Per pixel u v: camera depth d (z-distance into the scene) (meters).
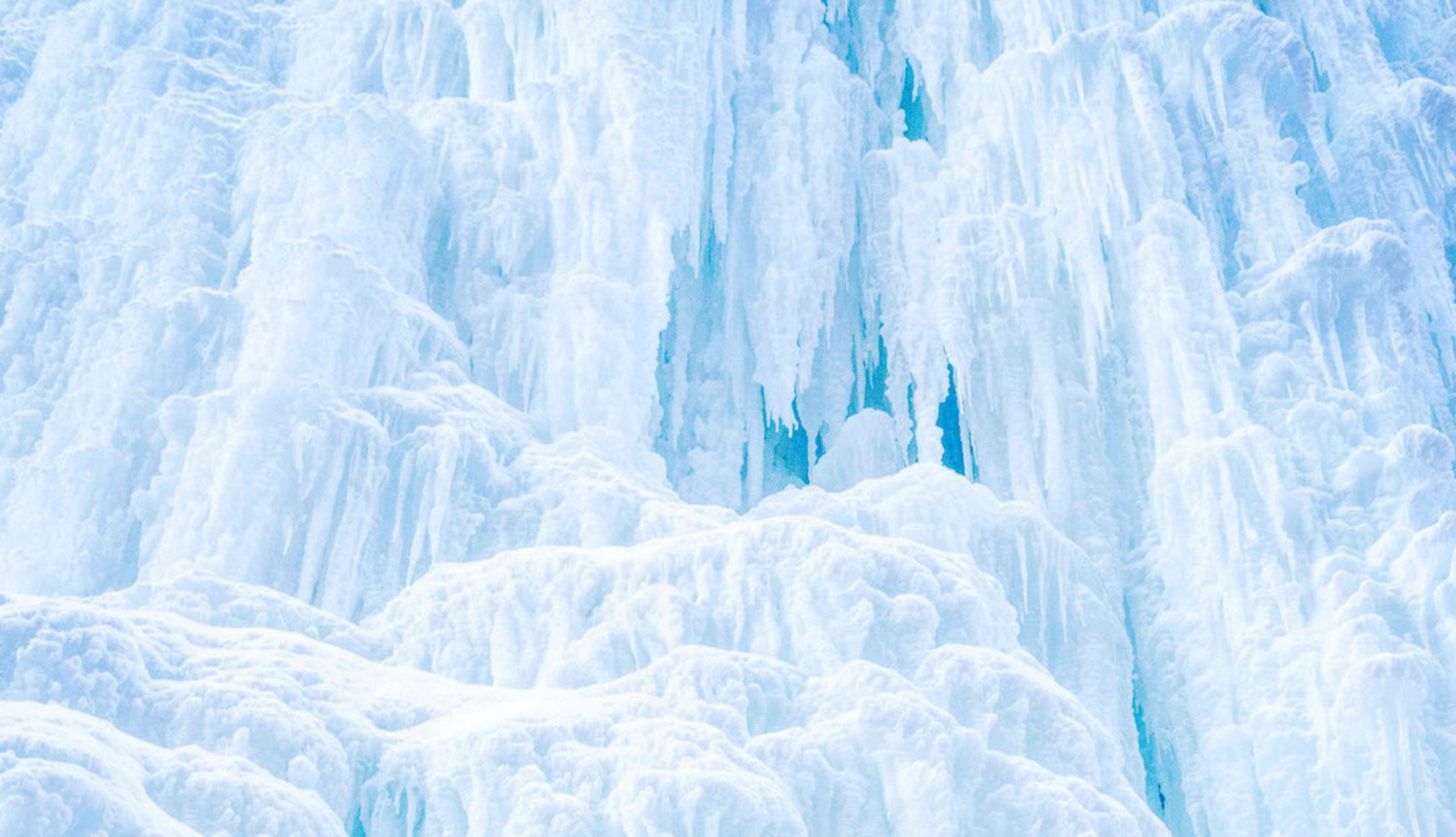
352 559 14.04
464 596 12.70
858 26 24.25
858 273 21.44
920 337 19.77
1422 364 19.05
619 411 17.14
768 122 21.42
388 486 14.68
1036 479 18.58
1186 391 18.00
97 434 14.77
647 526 14.86
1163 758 16.56
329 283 15.55
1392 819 14.05
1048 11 22.00
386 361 16.12
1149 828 11.59
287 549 13.79
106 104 19.69
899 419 19.84
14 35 22.06
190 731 9.25
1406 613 15.71
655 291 18.22
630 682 11.19
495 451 15.70
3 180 19.39
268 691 9.69
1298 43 21.33
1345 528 16.69
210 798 8.34
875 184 21.48
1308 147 21.95
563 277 17.98
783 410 19.44
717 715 10.71
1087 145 20.30
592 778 9.48
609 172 19.00
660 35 20.25
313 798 8.78
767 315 19.91
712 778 9.32
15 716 8.05
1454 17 24.22
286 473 14.05
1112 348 19.44
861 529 15.99
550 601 12.63
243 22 21.92
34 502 14.44
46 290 17.05
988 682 11.71
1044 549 16.58
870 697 10.85
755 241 20.69
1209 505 16.94
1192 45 21.17
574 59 20.11
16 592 13.89
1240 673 15.89
